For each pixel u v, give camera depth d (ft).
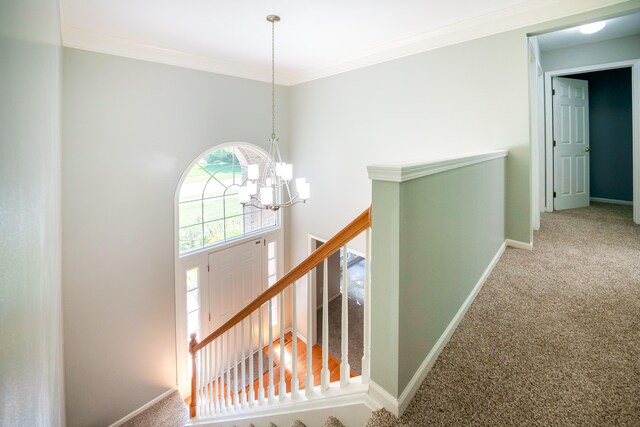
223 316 14.34
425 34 10.28
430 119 10.71
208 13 8.65
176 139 11.96
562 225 12.19
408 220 3.78
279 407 5.15
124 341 11.18
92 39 9.70
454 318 5.50
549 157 14.48
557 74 13.71
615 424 3.63
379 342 3.97
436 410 3.91
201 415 9.44
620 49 12.10
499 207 8.60
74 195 9.79
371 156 12.60
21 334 1.57
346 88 13.17
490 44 9.27
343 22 9.39
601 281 7.27
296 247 16.58
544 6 8.24
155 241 11.75
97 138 10.11
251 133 14.35
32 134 2.06
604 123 16.15
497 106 9.30
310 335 4.81
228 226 14.48
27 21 1.83
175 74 11.75
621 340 5.15
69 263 9.82
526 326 5.60
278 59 12.75
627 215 13.48
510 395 4.10
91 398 10.54
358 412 4.17
